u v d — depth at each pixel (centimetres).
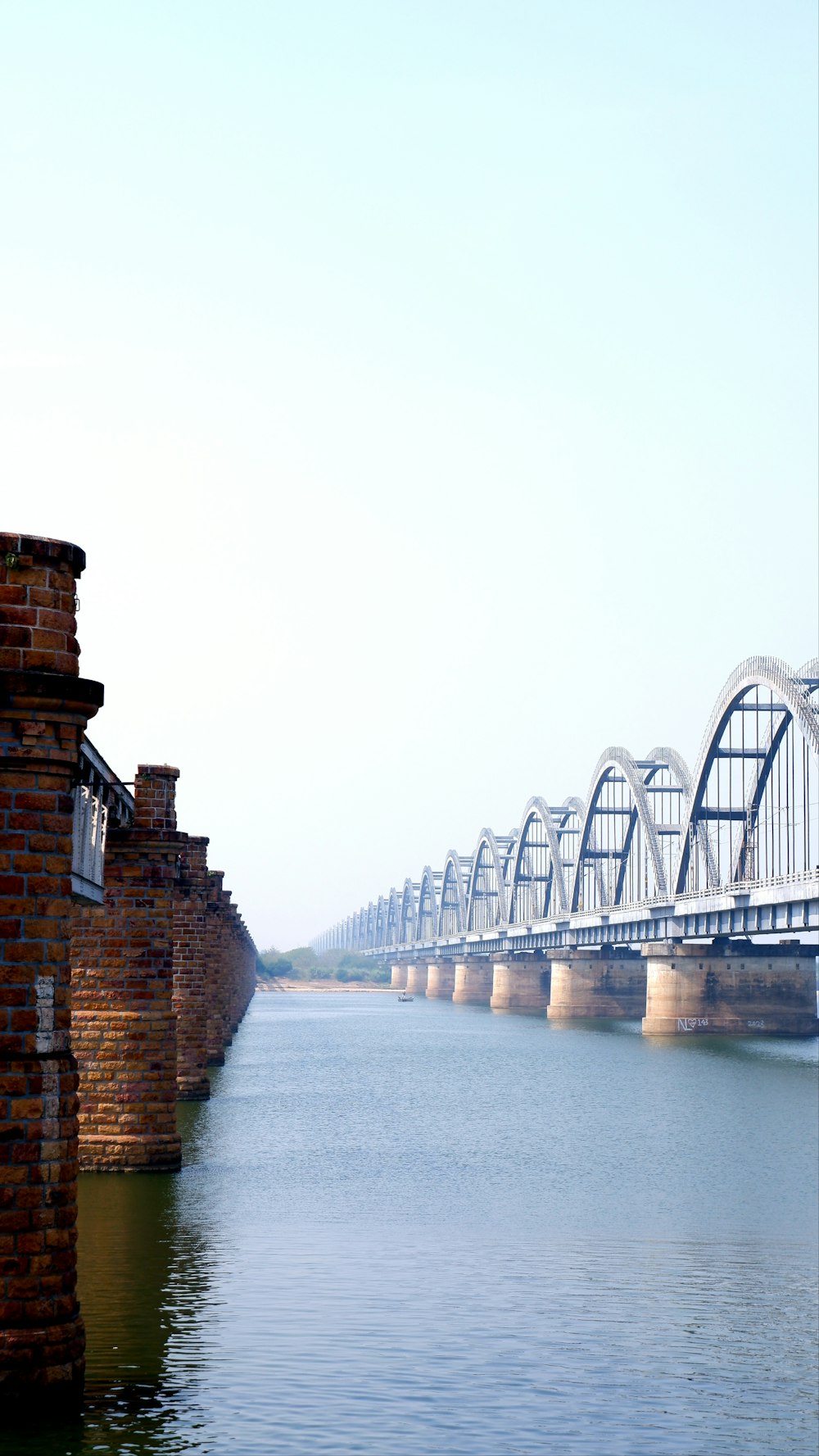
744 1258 3678
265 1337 2594
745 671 13162
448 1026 17762
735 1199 4703
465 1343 2628
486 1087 8775
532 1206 4394
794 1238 4000
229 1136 5744
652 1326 2883
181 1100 6862
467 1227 3938
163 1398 2216
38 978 2158
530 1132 6494
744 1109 7662
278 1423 2120
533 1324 2819
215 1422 2109
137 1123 4472
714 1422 2267
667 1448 2131
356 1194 4394
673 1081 9400
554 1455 2064
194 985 6888
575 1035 15412
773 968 15175
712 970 15162
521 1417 2225
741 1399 2405
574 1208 4400
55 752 2180
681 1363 2612
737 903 12444
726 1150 6012
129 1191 4156
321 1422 2136
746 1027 15100
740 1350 2723
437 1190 4609
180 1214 3822
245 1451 1997
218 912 9519
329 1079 9025
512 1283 3198
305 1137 5838
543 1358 2569
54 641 2216
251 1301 2867
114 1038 4462
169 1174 4469
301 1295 2945
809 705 11869
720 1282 3353
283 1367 2412
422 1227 3891
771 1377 2545
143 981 4478
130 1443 2006
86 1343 2527
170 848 4503
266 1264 3234
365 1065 10400
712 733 13988
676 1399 2384
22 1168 2128
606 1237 3906
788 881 11344
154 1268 3155
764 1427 2256
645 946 15538
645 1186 4934
